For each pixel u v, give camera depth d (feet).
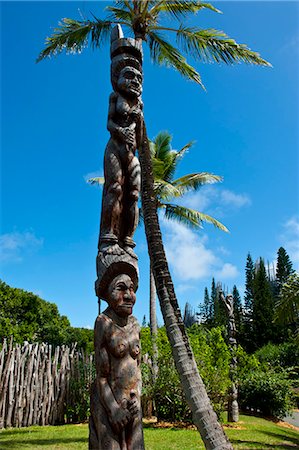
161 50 36.68
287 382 59.67
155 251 24.32
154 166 51.39
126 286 15.70
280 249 166.61
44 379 40.37
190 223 56.24
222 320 131.95
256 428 42.47
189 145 56.65
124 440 13.91
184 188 55.67
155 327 49.24
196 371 21.26
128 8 34.27
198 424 20.06
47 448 26.96
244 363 54.34
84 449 26.76
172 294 23.12
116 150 18.22
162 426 39.09
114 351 14.67
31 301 89.40
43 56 37.04
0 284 86.53
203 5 33.35
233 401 46.62
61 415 40.73
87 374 43.37
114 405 14.03
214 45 34.24
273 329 122.01
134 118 19.04
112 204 17.25
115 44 20.35
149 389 41.50
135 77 19.49
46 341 91.09
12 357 37.91
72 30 35.83
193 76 36.91
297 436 42.60
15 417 37.09
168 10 33.58
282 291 44.32
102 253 16.57
